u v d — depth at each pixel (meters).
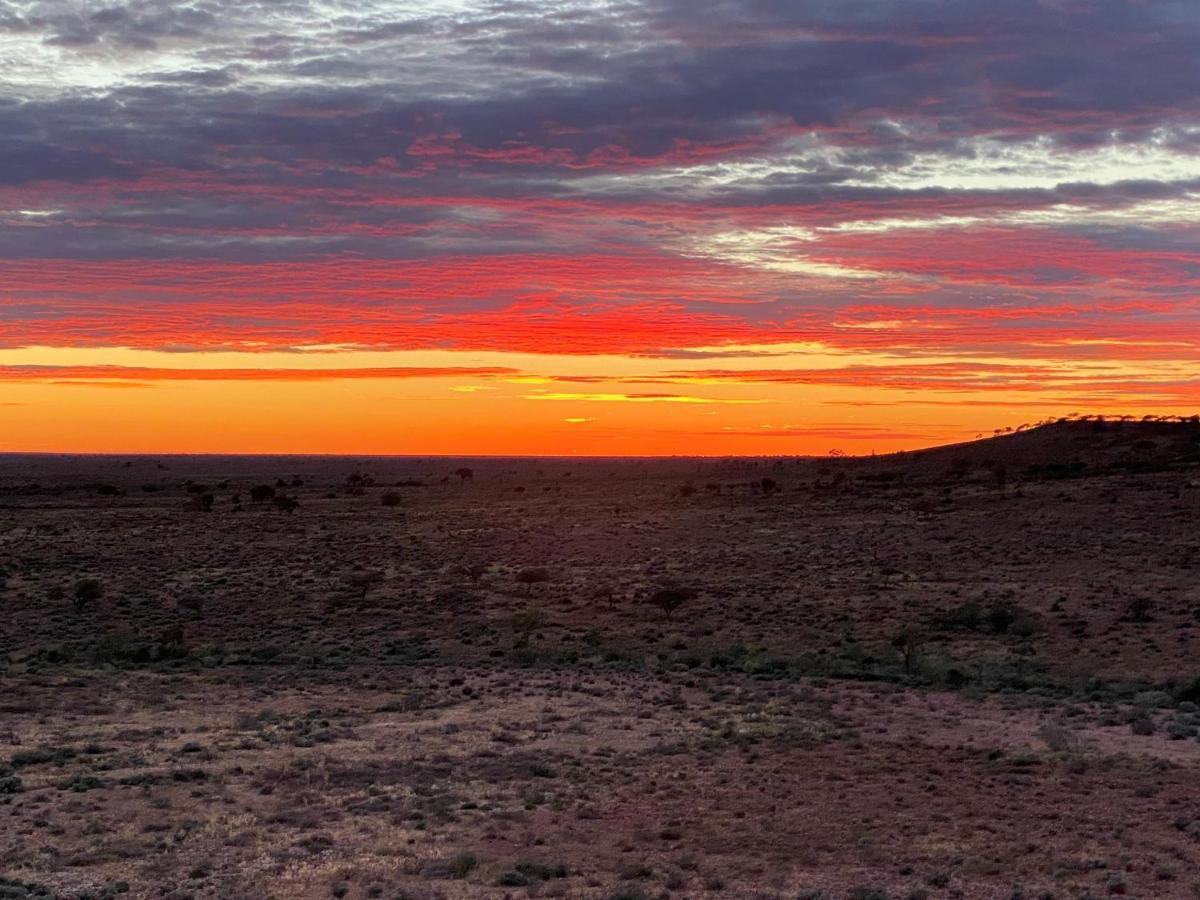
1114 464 155.25
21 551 114.75
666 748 36.56
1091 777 32.25
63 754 34.53
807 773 32.84
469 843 25.48
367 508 165.12
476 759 34.81
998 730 40.22
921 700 47.22
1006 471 161.75
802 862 24.17
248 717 42.19
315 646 68.38
